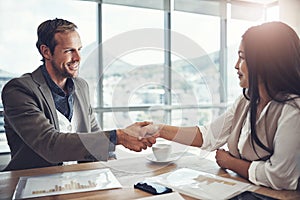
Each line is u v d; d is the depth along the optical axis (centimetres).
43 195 81
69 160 100
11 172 103
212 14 387
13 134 127
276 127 97
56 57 117
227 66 375
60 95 122
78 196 81
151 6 338
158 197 79
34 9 304
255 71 99
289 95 96
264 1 416
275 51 96
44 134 105
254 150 101
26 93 119
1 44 292
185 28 362
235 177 97
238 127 111
